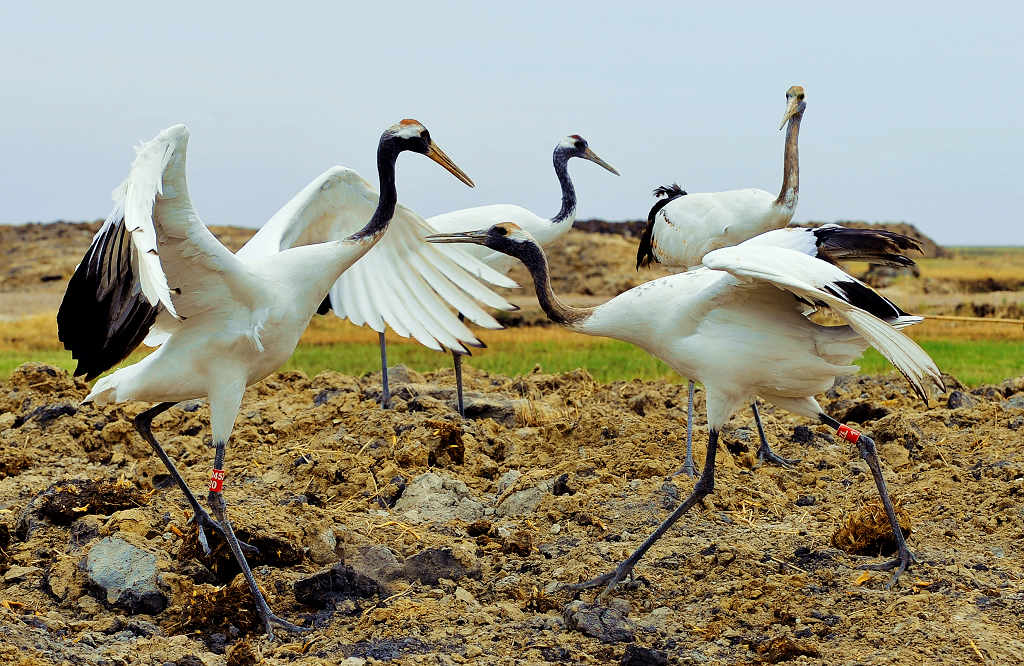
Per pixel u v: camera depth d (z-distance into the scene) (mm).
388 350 35969
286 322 10711
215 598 9750
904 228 95812
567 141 20031
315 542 11078
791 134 15844
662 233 16656
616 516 11922
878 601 9375
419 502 12844
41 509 11617
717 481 12938
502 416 16906
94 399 11133
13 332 45812
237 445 15250
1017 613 8961
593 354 32312
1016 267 83938
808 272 9539
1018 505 11547
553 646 8953
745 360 10398
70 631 9484
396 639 9156
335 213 12945
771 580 10016
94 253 9328
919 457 13914
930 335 38000
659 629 9328
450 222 17469
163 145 9148
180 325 10602
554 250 70438
